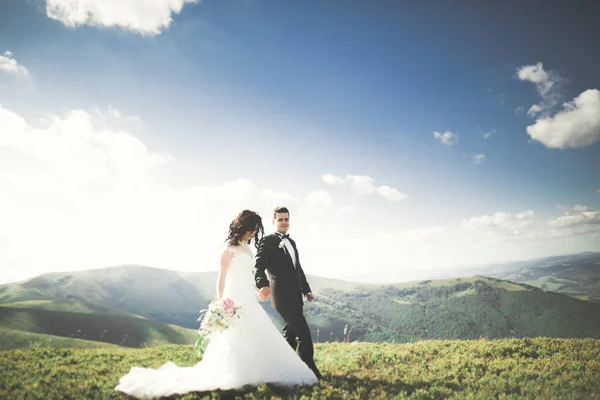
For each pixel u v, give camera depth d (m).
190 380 6.29
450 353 9.49
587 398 5.75
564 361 8.03
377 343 12.73
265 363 6.52
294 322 7.25
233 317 6.65
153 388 6.03
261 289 6.92
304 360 7.17
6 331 60.81
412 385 6.84
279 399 5.76
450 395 6.25
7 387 6.22
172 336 111.12
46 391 6.06
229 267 7.10
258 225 7.36
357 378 7.32
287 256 7.48
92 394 6.00
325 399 5.94
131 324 110.56
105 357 9.28
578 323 169.38
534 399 5.84
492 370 7.70
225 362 6.46
